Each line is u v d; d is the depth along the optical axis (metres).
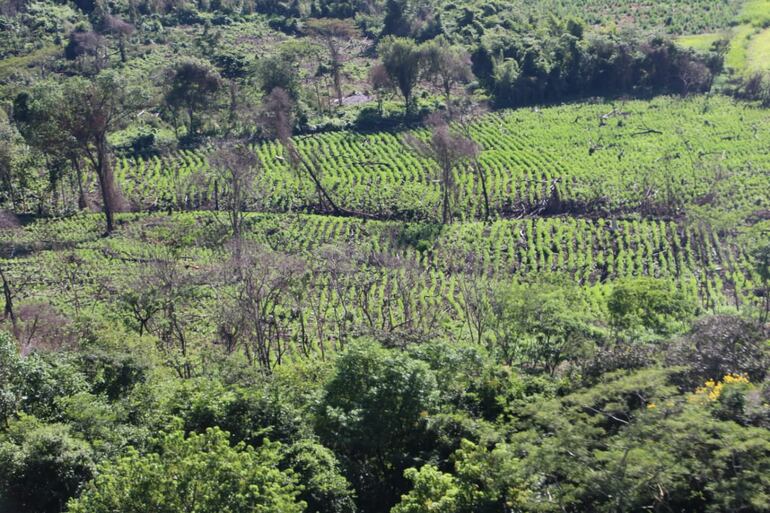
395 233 88.06
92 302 69.75
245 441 35.81
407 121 122.38
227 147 104.19
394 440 37.78
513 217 93.06
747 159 102.56
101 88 90.38
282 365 52.25
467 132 116.44
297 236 88.12
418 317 67.62
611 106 125.50
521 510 30.33
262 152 112.56
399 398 36.81
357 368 38.03
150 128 120.06
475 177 102.31
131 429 36.34
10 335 43.59
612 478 28.50
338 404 37.62
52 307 64.81
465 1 167.75
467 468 31.41
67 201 100.69
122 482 27.52
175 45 154.62
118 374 43.16
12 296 70.38
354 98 134.00
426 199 97.38
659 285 56.94
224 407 36.75
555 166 103.81
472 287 70.75
